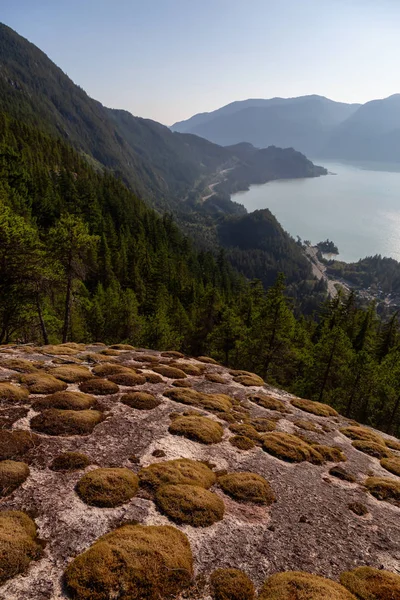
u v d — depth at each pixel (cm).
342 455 1612
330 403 4216
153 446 1320
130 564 754
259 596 770
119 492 1002
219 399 1919
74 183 12131
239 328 4784
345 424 2164
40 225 8619
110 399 1662
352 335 6191
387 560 968
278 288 4197
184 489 1057
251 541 936
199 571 809
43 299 3659
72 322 4731
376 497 1302
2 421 1271
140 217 14200
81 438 1281
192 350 6159
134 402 1645
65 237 3216
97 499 963
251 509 1073
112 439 1317
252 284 6800
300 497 1195
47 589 702
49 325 3803
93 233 9112
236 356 4678
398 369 3744
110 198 13075
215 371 2583
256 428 1700
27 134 15912
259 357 4181
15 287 2880
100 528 883
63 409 1440
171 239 14438
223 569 823
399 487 1364
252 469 1315
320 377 4081
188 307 7994
